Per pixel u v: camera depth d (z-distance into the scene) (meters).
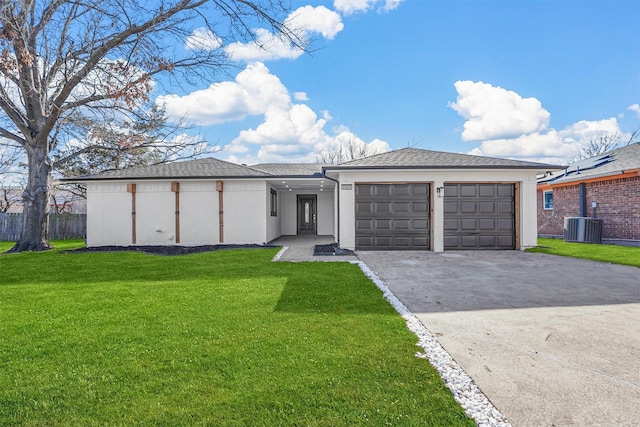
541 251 11.34
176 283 6.47
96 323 4.18
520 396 2.57
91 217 13.91
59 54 11.23
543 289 6.10
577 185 15.41
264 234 13.91
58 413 2.34
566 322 4.30
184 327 4.02
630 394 2.60
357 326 4.06
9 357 3.22
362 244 11.98
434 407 2.41
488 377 2.86
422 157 13.03
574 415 2.34
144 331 3.90
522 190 11.80
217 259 9.62
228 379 2.79
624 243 13.22
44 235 13.13
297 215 19.66
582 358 3.25
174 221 13.87
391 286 6.34
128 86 10.16
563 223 16.16
